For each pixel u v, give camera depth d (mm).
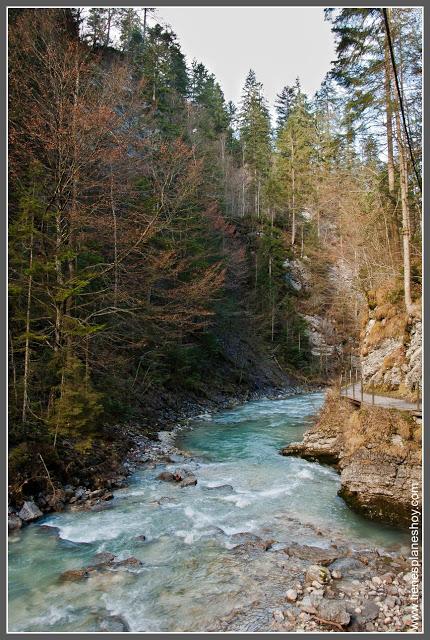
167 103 29516
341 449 12664
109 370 14914
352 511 9195
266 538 7918
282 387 32531
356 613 5605
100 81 17219
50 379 11000
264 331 37156
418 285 16547
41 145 12430
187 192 18062
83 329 10602
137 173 17766
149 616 5625
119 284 14930
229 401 24906
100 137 12828
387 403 12250
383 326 16938
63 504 9172
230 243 32344
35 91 13375
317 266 40312
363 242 23141
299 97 47781
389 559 7137
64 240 11766
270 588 6242
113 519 8656
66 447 10531
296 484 10914
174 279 18391
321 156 41406
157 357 19312
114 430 13711
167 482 10930
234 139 54469
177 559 7102
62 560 7055
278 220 47844
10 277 10523
